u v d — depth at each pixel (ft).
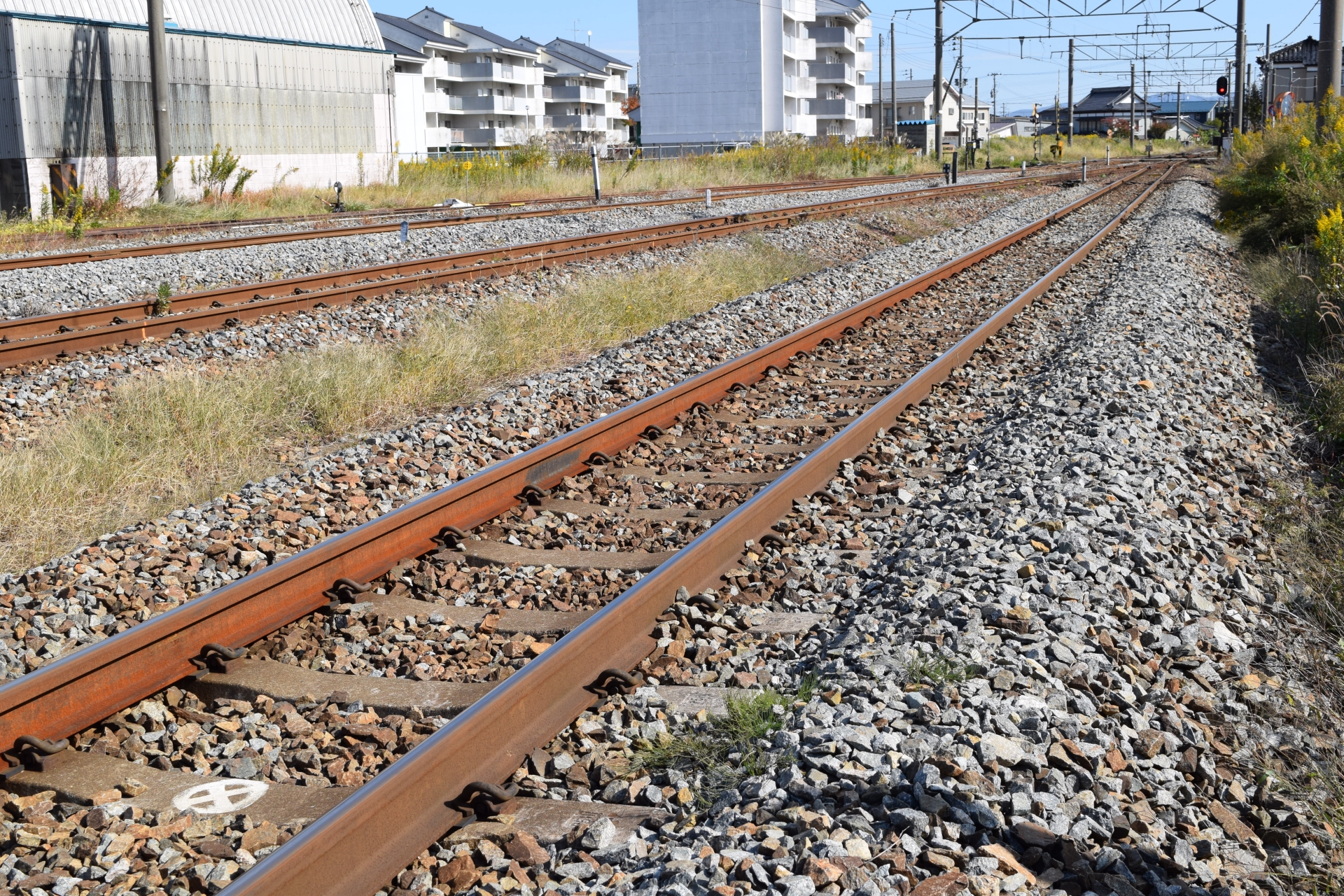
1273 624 18.11
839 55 318.65
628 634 17.02
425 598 19.57
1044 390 31.27
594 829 12.48
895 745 13.20
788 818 12.07
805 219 81.61
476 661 17.02
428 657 17.22
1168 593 18.33
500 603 19.15
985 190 128.67
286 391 32.53
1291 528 22.31
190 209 93.61
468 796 13.09
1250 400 33.50
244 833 12.70
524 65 336.70
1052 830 11.62
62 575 20.66
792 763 13.30
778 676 16.31
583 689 15.62
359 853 11.57
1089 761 12.93
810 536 21.83
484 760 13.61
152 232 76.64
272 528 23.04
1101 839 11.70
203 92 109.09
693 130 270.67
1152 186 127.03
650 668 16.58
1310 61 237.25
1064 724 13.66
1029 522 20.66
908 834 11.59
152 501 25.38
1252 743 14.33
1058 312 47.06
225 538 22.70
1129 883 10.94
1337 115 71.46
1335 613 18.20
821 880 10.75
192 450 28.27
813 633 17.84
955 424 30.07
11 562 21.81
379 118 131.54
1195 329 40.93
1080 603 17.25
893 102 274.36
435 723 15.10
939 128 162.09
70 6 102.94
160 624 15.99
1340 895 11.32
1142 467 24.04
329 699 15.80
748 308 46.73
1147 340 36.68
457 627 18.28
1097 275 57.82
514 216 81.87
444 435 29.25
